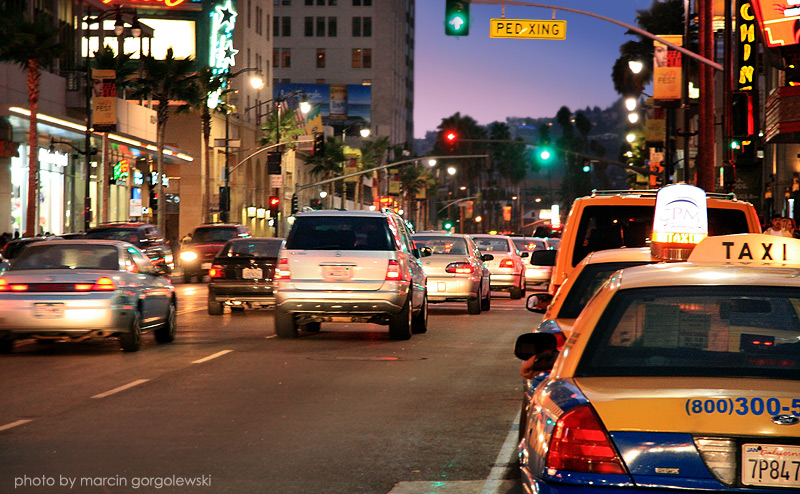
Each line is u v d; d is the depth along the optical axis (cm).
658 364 521
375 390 1339
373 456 930
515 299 3534
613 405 479
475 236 3609
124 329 1753
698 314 543
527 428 545
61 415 1140
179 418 1123
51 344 1972
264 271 2658
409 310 2033
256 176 10581
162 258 3944
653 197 1269
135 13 6812
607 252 981
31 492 793
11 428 1060
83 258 1812
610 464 470
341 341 2012
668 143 5022
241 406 1205
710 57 3403
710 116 3406
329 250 1998
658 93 4119
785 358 520
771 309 547
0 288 1717
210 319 2580
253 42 10769
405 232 2227
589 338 539
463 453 947
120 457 920
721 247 647
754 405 468
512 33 2925
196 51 9600
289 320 2041
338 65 18550
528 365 661
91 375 1488
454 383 1406
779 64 2914
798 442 459
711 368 511
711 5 3394
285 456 927
